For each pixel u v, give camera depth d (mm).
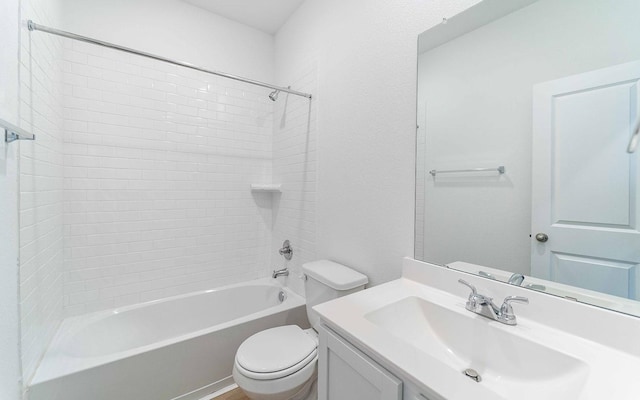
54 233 1538
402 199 1293
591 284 766
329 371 908
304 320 1930
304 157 2033
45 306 1386
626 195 707
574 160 793
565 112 808
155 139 1995
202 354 1537
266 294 2271
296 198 2139
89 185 1773
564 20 805
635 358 660
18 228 1055
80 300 1757
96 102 1786
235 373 1258
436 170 1152
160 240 2031
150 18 1958
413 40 1240
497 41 960
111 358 1314
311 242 1959
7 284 952
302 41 2053
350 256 1598
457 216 1080
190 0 2068
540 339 752
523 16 895
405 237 1277
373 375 724
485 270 995
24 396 1104
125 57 1874
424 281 1155
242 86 2357
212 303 2141
